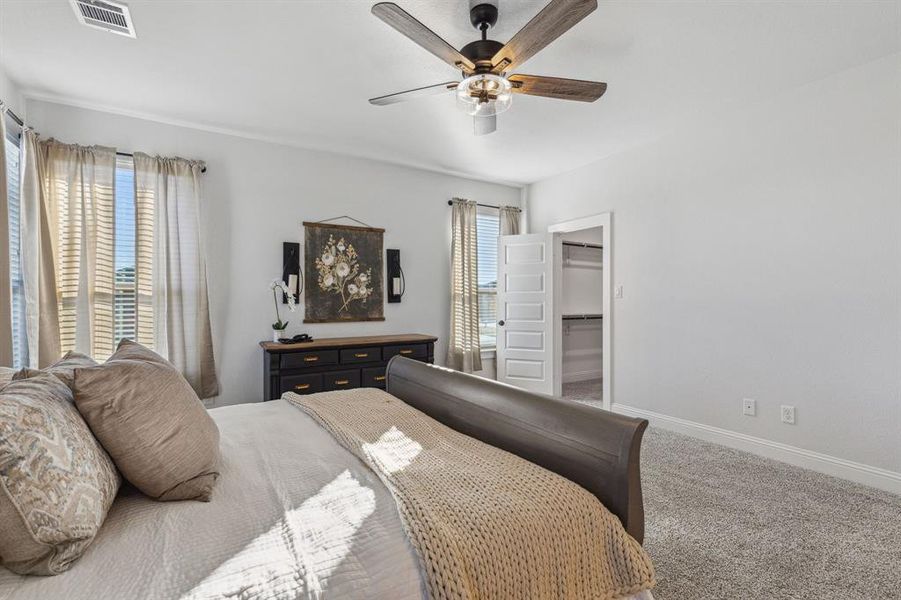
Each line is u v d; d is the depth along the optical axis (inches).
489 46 85.3
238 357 151.0
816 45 98.7
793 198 119.3
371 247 177.2
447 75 112.5
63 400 43.6
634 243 163.9
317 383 145.9
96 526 37.7
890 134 102.4
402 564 37.5
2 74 108.3
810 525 85.8
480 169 191.6
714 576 70.1
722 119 135.6
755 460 121.6
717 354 137.3
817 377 114.5
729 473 112.2
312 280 164.4
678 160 148.5
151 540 38.5
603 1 84.3
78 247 123.2
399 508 43.1
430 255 193.0
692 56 103.3
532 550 42.1
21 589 32.1
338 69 109.4
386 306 181.6
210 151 147.2
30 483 33.6
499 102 91.4
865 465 105.8
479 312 209.9
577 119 139.3
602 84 90.0
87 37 95.7
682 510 92.1
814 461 114.5
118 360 50.6
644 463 119.3
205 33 94.4
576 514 46.1
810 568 72.2
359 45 99.2
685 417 146.6
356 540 39.1
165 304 135.3
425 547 38.0
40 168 117.9
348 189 172.9
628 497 48.9
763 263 125.9
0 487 32.5
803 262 117.3
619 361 169.8
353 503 45.3
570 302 251.1
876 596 65.7
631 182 165.3
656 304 156.0
